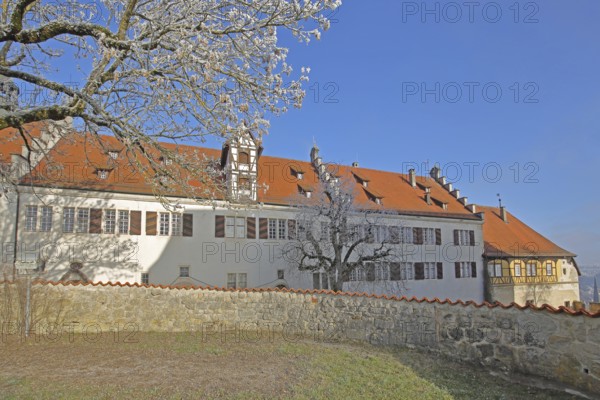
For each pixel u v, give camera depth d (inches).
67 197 975.0
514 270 1806.1
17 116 276.7
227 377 336.2
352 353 425.7
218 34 334.3
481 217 1724.9
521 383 322.7
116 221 1027.3
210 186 467.2
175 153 378.0
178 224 1102.4
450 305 402.6
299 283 1225.4
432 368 362.9
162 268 1063.6
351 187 1124.5
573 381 292.2
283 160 1545.3
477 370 357.7
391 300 473.7
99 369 366.3
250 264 1175.0
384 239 1131.3
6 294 544.1
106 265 999.0
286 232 1240.8
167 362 392.5
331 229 1054.4
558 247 1995.6
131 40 299.6
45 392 296.5
